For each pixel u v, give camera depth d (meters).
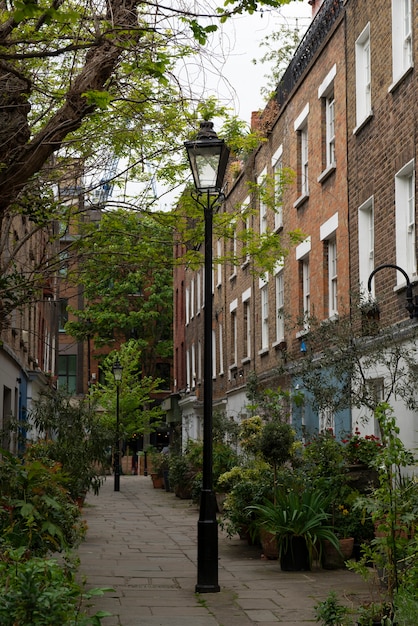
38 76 10.77
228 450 21.47
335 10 19.19
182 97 9.72
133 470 50.06
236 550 14.13
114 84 9.70
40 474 9.26
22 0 6.49
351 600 9.42
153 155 12.12
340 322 13.57
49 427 18.39
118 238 13.48
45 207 11.77
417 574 6.55
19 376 26.72
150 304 55.66
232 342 32.59
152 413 47.78
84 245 13.19
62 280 14.47
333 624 6.98
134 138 11.60
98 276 14.09
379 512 7.35
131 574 11.62
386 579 8.56
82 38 8.23
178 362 49.38
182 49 9.55
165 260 14.23
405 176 15.05
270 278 25.61
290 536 11.89
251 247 15.77
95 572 11.74
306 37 21.42
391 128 15.38
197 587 10.32
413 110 14.27
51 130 8.96
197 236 14.30
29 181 10.14
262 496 13.89
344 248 18.30
